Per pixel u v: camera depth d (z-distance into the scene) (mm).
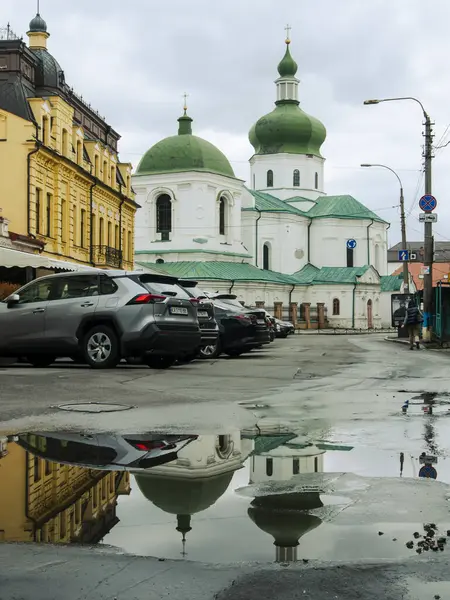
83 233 38219
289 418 8891
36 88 34469
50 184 33250
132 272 16172
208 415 9070
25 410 9336
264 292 76125
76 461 6398
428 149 29844
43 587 3449
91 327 16031
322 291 82312
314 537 4219
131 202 47031
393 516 4672
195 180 74438
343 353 25047
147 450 6898
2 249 24297
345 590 3398
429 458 6531
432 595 3346
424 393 11688
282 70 88500
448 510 4805
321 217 86812
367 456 6629
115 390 11453
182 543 4098
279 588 3422
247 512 4770
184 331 16141
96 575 3586
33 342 16250
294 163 88250
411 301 29016
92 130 42031
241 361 20141
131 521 4562
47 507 4914
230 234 78562
